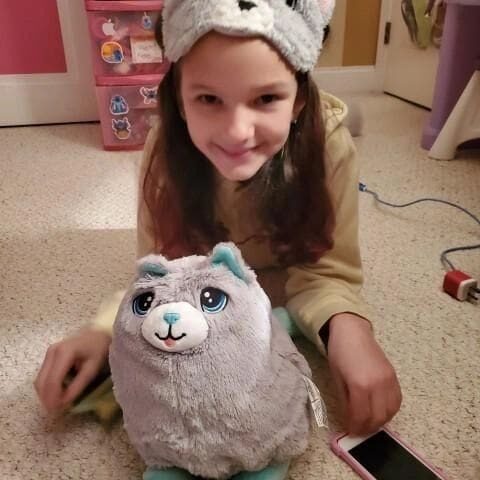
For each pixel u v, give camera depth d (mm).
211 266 524
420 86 1954
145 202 756
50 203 1182
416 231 1036
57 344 634
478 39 1356
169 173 709
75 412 617
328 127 728
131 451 584
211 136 559
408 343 730
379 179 1283
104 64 1445
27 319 787
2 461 574
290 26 521
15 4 1624
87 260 945
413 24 1918
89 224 1081
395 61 2096
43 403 599
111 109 1474
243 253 793
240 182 691
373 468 548
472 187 1235
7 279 887
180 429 488
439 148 1399
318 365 692
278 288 794
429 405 631
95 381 643
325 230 715
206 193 725
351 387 569
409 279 879
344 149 736
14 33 1655
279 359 532
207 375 483
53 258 952
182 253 748
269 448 501
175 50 543
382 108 1938
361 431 578
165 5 560
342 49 2141
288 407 516
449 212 1112
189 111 565
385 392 573
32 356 714
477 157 1421
